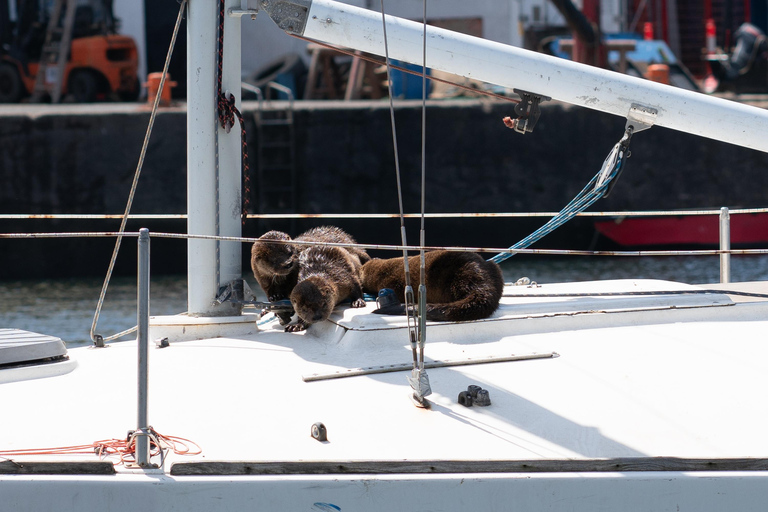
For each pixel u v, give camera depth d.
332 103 61.16
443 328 12.09
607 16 85.19
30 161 57.16
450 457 8.62
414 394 9.96
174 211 57.50
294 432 9.23
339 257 15.07
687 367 10.84
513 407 9.80
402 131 59.19
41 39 72.69
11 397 10.35
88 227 56.97
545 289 14.45
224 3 13.64
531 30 79.31
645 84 13.11
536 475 8.34
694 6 89.75
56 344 11.53
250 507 8.20
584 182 59.41
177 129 57.19
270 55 78.31
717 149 59.03
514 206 59.59
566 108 59.03
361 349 11.90
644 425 9.38
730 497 8.35
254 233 58.75
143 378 8.40
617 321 12.64
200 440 9.05
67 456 8.64
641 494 8.33
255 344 12.66
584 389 10.27
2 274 56.12
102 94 72.88
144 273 8.30
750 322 12.66
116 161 57.34
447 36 12.84
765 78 80.44
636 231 58.97
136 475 8.28
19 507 8.12
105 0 73.56
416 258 14.43
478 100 60.53
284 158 59.16
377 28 12.85
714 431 9.26
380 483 8.23
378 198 59.41
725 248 15.91
